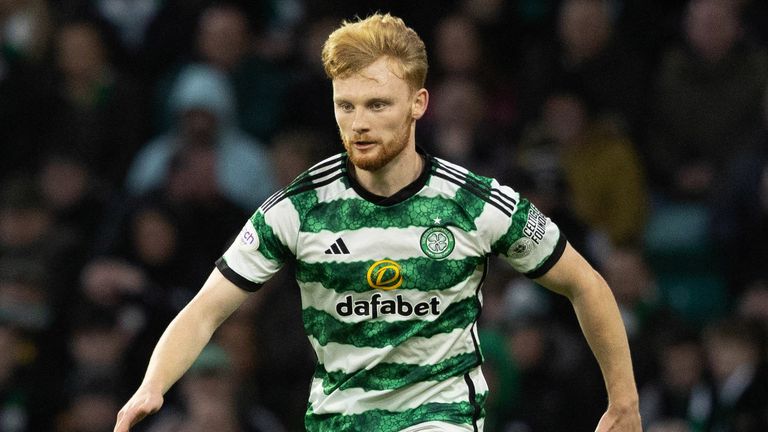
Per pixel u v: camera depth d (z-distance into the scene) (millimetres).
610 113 41562
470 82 42344
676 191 41000
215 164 39219
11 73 43531
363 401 17328
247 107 42844
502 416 33844
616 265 36000
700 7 41500
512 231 17391
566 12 42219
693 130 41500
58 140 43062
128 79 43875
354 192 17359
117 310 36469
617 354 17703
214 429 33188
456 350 17406
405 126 16984
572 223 36344
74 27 43469
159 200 38344
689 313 39594
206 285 17594
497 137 41562
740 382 33500
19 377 36188
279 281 36625
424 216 17250
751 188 39469
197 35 44500
